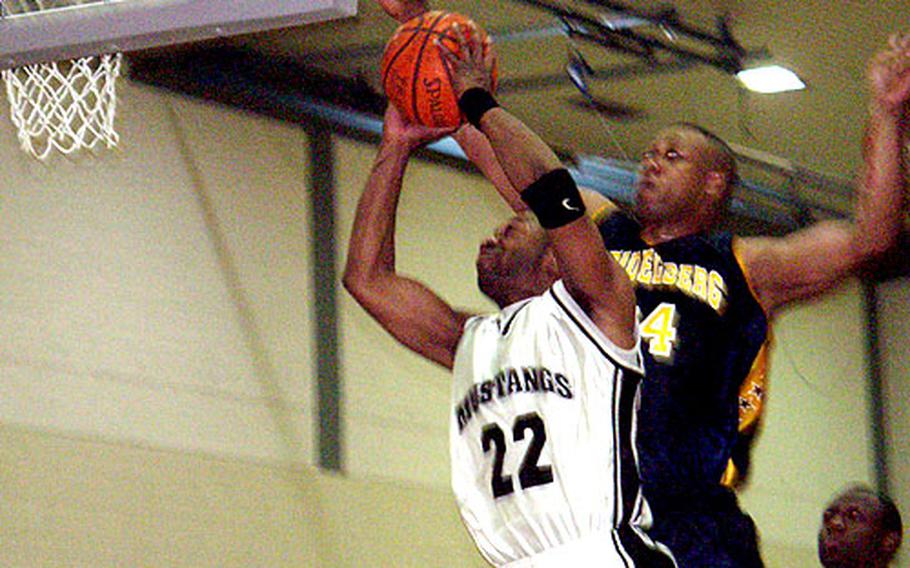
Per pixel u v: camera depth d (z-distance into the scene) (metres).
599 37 11.45
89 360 10.42
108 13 6.22
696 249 6.09
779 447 15.49
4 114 10.36
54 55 6.36
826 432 16.05
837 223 6.12
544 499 5.14
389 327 6.20
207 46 11.34
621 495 5.14
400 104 5.85
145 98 11.15
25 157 10.34
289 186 12.11
